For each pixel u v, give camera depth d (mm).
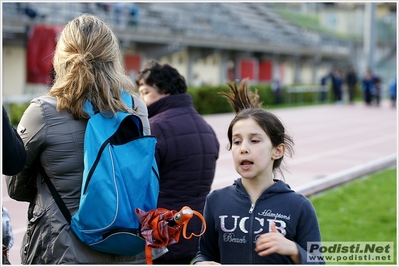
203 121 4738
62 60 3289
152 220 3105
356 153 15430
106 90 3229
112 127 3205
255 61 43062
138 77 4734
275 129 3240
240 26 44375
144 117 3461
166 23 34156
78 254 3148
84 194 3068
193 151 4547
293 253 2967
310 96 37719
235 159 3248
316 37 55312
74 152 3178
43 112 3180
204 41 35406
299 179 11289
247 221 3199
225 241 3230
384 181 11133
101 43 3295
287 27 53469
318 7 73312
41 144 3164
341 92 36500
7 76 23219
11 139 2975
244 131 3227
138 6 34125
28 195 3381
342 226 7844
